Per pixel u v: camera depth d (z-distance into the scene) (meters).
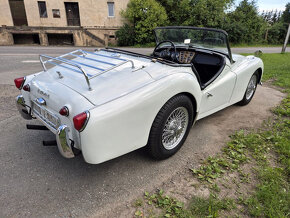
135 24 20.73
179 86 2.22
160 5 20.62
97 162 1.85
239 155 2.54
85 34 20.39
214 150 2.68
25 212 1.80
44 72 2.63
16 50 12.99
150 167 2.35
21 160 2.43
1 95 4.38
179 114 2.45
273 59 11.84
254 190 2.05
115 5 20.38
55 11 20.02
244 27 24.86
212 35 3.19
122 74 2.17
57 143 1.87
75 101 1.86
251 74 3.67
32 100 2.45
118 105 1.83
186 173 2.27
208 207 1.84
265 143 2.80
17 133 2.96
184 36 3.50
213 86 2.89
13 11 19.97
